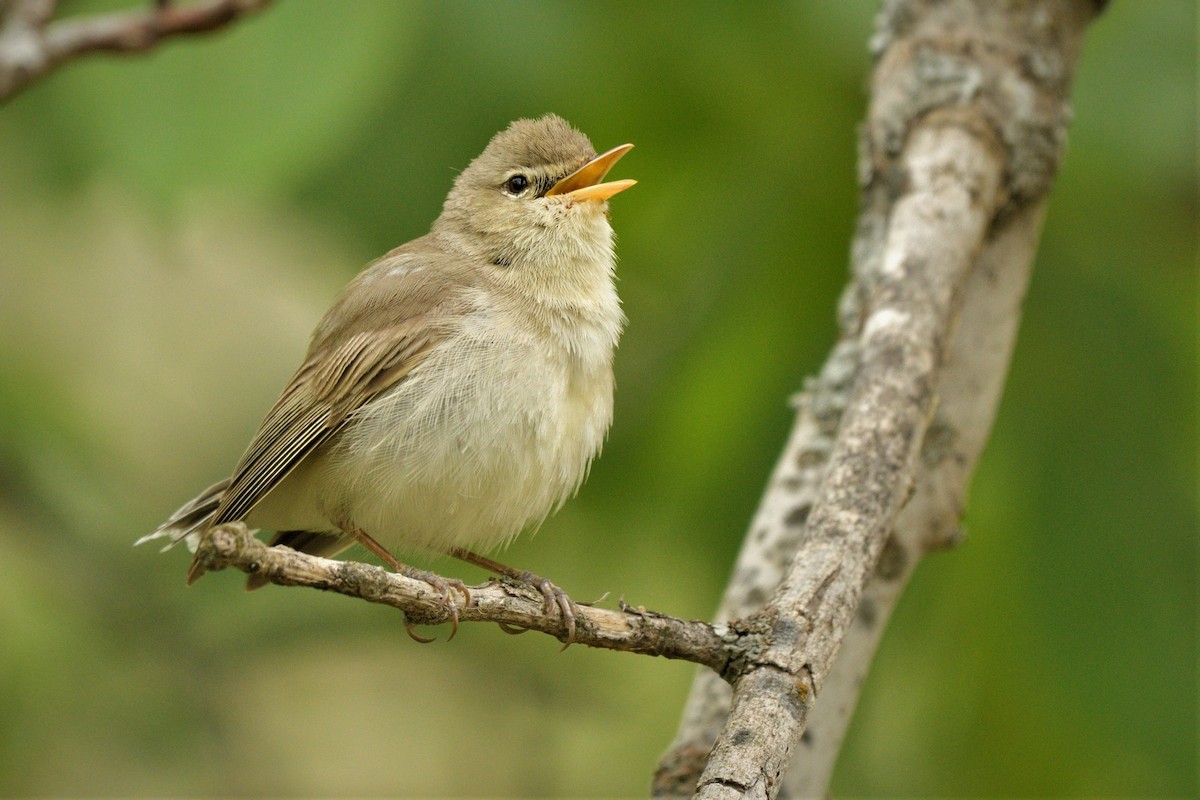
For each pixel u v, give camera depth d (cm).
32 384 1223
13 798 1163
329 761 1371
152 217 866
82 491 1232
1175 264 968
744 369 988
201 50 840
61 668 1184
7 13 721
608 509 1070
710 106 1000
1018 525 920
